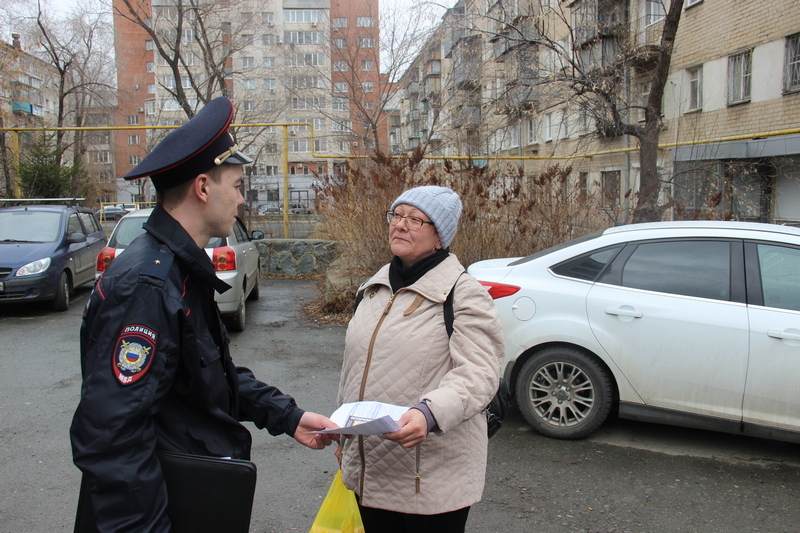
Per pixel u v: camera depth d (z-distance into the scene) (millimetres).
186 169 1544
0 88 20172
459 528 2000
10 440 4289
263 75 28219
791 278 3951
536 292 4426
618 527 3193
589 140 11312
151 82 49438
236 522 1479
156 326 1399
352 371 2047
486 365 1844
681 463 3996
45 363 6352
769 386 3838
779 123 15352
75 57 31797
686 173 10383
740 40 16438
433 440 1930
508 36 11156
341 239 8547
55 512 3312
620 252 4391
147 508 1356
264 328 8133
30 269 8781
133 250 1505
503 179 8758
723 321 3957
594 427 4305
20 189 17344
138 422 1367
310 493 3578
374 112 21359
